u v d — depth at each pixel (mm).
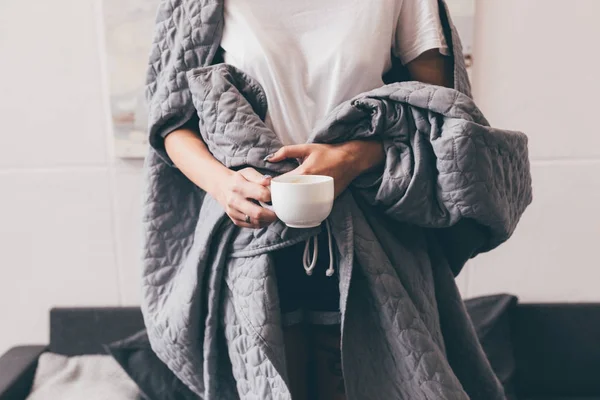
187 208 971
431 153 729
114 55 1378
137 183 1457
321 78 767
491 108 1403
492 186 707
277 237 734
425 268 811
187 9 823
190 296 823
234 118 737
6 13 1397
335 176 710
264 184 684
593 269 1464
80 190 1471
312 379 917
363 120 748
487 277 1483
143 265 958
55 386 1256
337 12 773
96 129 1442
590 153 1412
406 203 725
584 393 1387
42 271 1514
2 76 1426
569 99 1391
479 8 1355
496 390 889
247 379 790
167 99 830
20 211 1486
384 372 766
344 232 736
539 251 1463
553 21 1356
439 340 793
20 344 1544
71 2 1386
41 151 1456
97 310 1445
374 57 764
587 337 1376
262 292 741
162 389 1208
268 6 784
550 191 1435
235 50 790
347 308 771
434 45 778
